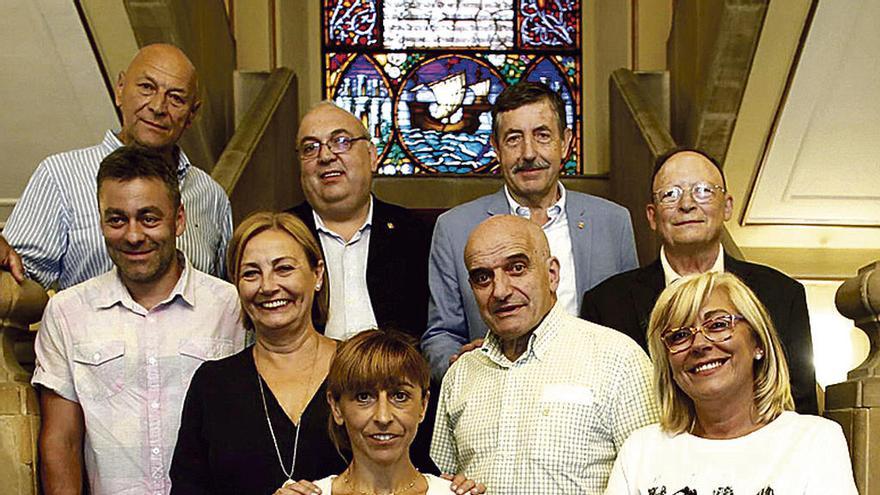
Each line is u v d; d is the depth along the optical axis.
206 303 3.78
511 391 3.51
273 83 7.80
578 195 4.29
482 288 3.50
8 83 6.26
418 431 3.51
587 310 4.02
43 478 3.69
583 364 3.47
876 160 6.84
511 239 3.49
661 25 8.90
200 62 7.19
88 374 3.67
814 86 6.44
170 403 3.68
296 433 3.41
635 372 3.45
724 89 6.68
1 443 3.70
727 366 3.10
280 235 3.53
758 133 6.79
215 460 3.41
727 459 3.10
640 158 7.06
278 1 8.93
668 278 3.96
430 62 9.16
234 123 8.30
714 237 3.93
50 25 5.97
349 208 4.14
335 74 9.13
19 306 3.78
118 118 6.46
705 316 3.12
